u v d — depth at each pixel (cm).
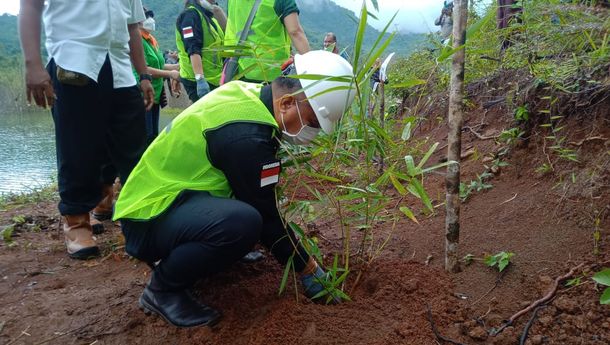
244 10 321
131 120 279
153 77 412
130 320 197
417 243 232
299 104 172
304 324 175
